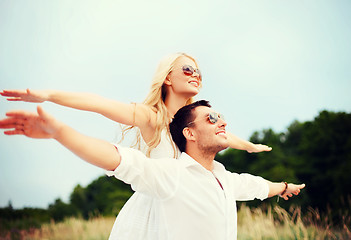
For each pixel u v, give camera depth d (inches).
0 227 450.0
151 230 69.1
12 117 45.7
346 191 819.4
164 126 83.0
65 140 49.8
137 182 58.7
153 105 87.0
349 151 959.6
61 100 63.7
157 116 82.8
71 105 65.2
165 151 82.6
